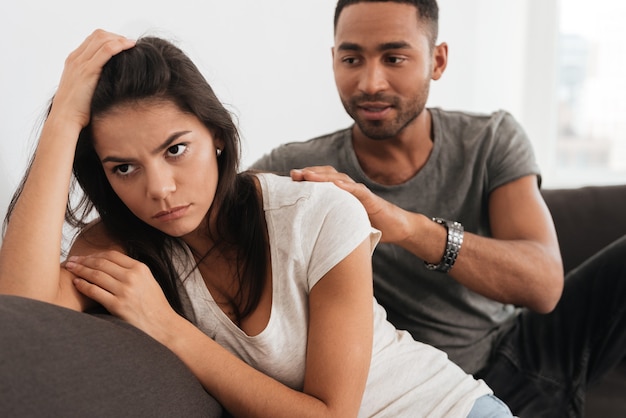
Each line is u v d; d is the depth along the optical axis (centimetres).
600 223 191
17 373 69
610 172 296
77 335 78
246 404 94
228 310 105
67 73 97
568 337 152
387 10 137
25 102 122
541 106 290
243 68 175
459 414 107
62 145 95
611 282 149
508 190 152
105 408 75
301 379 102
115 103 90
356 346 95
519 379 151
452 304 151
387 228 125
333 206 101
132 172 93
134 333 88
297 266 101
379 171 153
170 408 83
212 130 97
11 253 92
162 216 94
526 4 278
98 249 105
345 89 143
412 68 140
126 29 144
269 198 104
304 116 194
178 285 105
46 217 93
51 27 127
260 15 177
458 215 154
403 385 108
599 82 293
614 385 153
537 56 287
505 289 141
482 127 156
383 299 151
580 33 291
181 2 157
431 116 157
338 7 145
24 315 75
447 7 238
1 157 118
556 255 146
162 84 90
